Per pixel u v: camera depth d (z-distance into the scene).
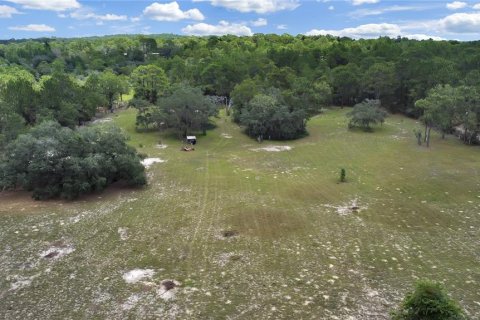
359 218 35.72
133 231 32.97
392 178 47.22
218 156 58.91
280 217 35.81
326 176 48.66
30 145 39.72
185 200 40.28
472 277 26.09
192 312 22.64
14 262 28.05
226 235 32.31
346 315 22.36
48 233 32.50
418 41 149.88
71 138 41.50
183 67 113.56
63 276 26.36
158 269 27.23
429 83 81.75
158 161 55.50
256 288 24.98
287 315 22.36
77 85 82.69
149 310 22.88
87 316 22.38
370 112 76.00
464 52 103.44
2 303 23.52
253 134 71.88
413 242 31.16
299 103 75.94
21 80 70.12
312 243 30.95
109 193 42.12
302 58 117.50
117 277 26.23
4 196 40.84
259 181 46.75
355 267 27.42
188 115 69.50
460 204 38.88
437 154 57.75
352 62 107.56
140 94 99.00
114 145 43.84
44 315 22.47
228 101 103.19
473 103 60.81
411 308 17.70
